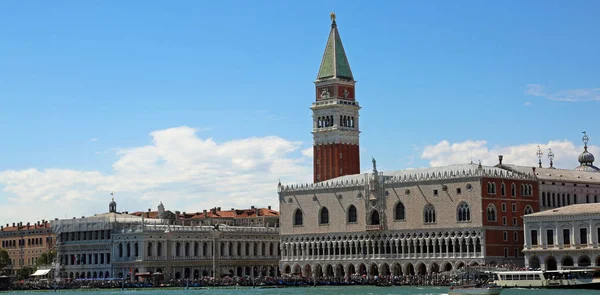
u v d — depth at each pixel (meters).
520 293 197.12
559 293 196.75
